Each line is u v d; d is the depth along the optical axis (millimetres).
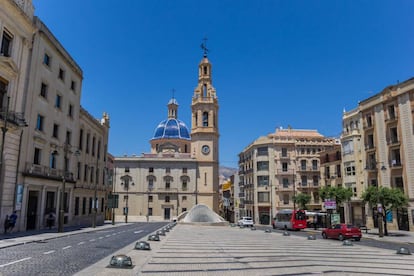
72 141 36500
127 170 83938
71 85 36344
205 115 86312
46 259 11633
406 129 39906
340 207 52125
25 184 25719
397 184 41156
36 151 28719
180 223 56812
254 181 73562
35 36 27359
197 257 13461
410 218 38625
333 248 18891
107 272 8766
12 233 22672
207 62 89062
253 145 74688
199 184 82750
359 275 9945
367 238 31266
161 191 82438
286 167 70812
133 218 80500
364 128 47156
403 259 14094
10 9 23188
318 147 70875
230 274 9672
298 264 12008
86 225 41406
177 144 94000
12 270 9312
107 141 53406
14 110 24312
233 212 100375
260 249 17391
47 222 29469
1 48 22969
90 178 44906
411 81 39375
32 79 26984
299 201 58500
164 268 10375
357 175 48375
